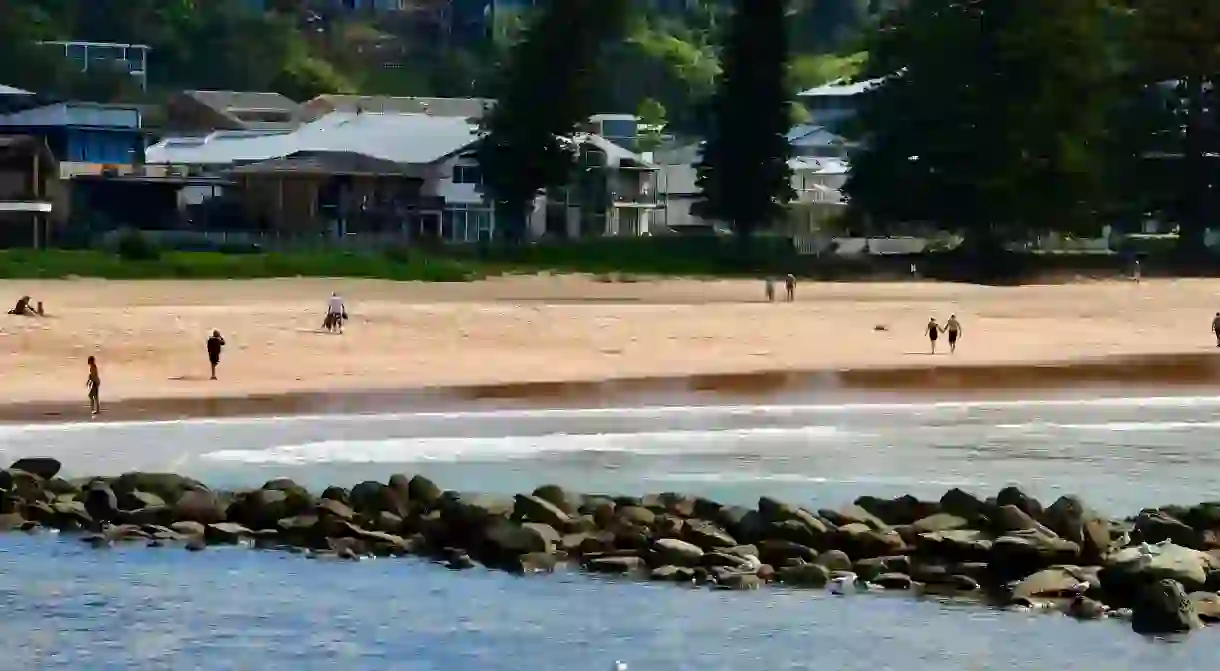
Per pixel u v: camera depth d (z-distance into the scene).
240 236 134.12
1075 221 138.62
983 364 78.94
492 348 79.06
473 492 43.44
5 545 38.53
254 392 65.00
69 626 32.25
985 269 138.62
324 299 101.19
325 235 138.88
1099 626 32.09
